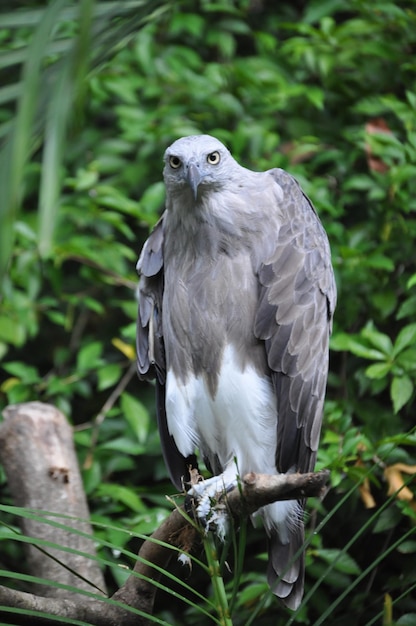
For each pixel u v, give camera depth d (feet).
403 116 32.58
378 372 27.89
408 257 32.68
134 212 33.71
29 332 37.17
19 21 13.84
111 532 27.76
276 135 34.76
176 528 21.45
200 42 41.63
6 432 28.22
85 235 36.91
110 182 37.93
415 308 30.12
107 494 29.43
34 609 20.30
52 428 28.37
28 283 34.40
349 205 35.58
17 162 10.84
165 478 33.91
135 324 32.40
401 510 27.50
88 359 32.86
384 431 30.37
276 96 35.94
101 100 38.40
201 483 23.58
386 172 32.83
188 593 33.42
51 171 11.29
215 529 22.11
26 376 32.76
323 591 29.55
